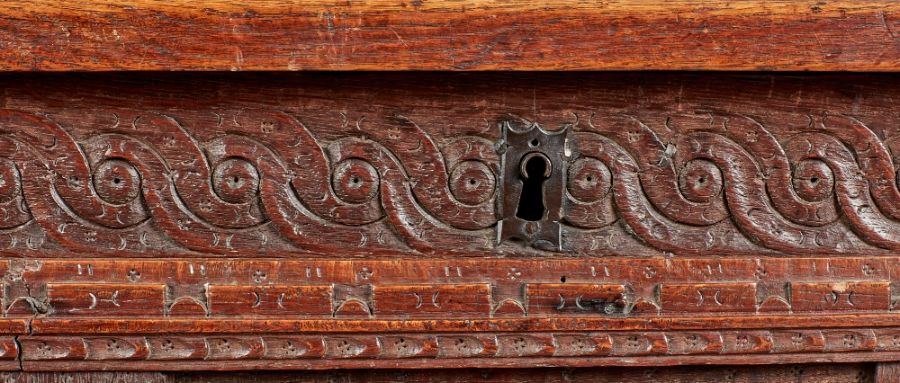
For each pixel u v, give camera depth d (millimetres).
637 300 1015
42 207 996
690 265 1015
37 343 1001
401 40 965
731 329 1019
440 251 1011
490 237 1012
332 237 1007
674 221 1013
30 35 958
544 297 1012
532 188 1013
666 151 1006
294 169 1000
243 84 992
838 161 1010
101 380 1008
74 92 988
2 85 983
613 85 999
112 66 962
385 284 1009
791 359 1023
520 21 965
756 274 1018
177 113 993
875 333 1021
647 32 966
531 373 1028
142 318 1002
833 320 1019
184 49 962
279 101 995
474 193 1005
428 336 1011
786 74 992
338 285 1008
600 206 1010
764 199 1012
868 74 991
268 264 1006
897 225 1019
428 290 1009
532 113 1001
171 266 1002
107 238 1001
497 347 1013
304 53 965
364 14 962
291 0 961
